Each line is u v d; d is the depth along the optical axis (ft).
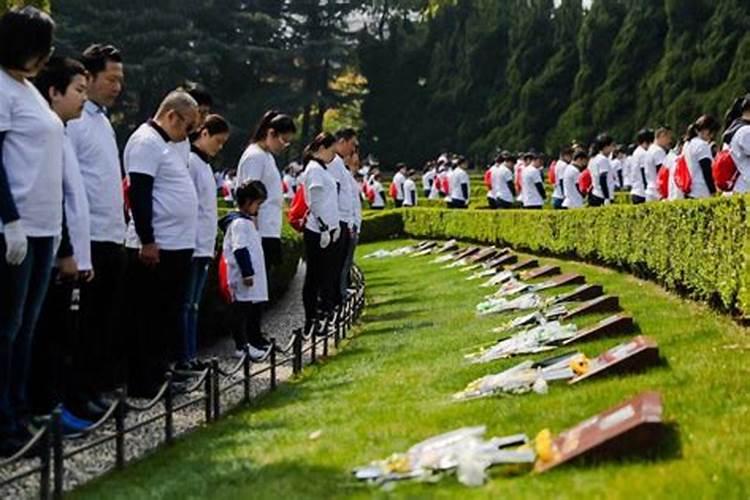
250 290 37.65
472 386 26.02
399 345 37.88
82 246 24.45
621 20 189.67
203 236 33.14
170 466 21.68
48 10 70.90
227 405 29.09
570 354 27.53
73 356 26.07
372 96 230.48
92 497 19.47
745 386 21.79
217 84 213.05
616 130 181.27
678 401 20.98
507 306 42.83
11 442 22.25
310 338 37.93
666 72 172.04
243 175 39.01
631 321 30.73
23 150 22.08
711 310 34.27
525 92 201.57
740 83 156.97
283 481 19.10
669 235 39.68
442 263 73.97
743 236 30.14
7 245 21.25
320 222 42.42
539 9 208.85
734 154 40.27
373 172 130.72
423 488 17.57
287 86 221.66
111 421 26.68
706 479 15.90
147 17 195.52
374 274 74.59
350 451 20.94
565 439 18.57
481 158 209.77
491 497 16.40
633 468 16.81
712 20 166.50
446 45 227.20
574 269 54.34
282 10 228.63
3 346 22.07
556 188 79.05
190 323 32.83
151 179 28.91
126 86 189.47
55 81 24.13
